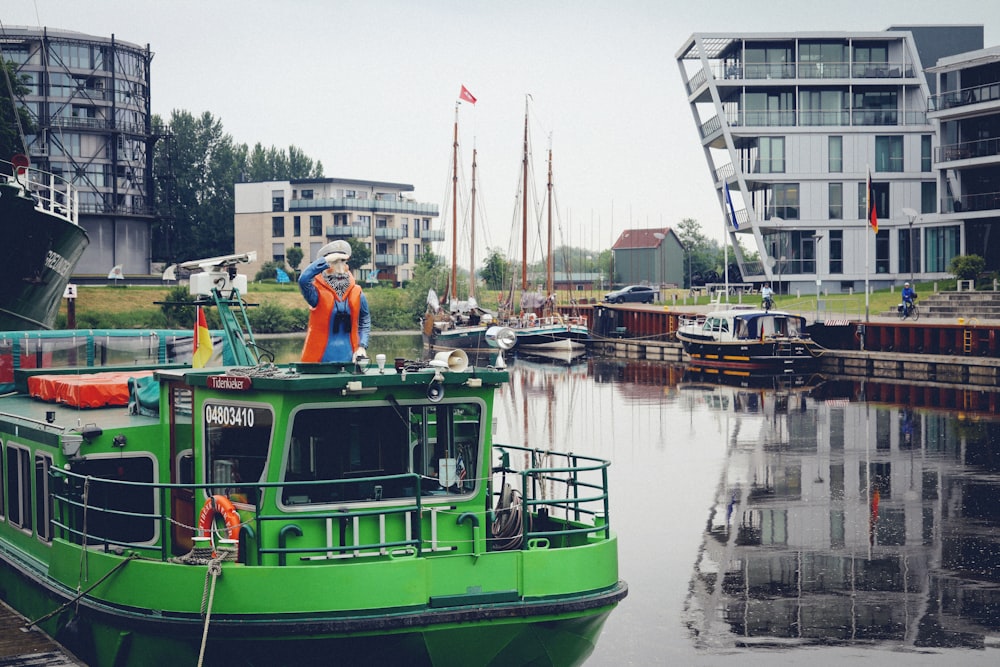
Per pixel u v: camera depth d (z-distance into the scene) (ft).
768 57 263.29
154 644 34.83
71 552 39.52
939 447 105.09
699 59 276.62
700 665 47.26
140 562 35.12
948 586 58.54
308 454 34.30
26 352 59.41
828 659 47.85
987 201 223.51
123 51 312.29
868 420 124.36
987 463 96.22
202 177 440.04
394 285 372.38
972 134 224.53
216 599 33.19
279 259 399.85
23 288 114.11
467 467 36.19
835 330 191.93
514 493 38.47
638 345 238.07
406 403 35.09
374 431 35.04
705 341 194.90
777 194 262.26
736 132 260.42
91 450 39.34
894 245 261.24
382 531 34.45
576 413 134.21
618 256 425.69
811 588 58.44
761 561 63.87
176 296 244.22
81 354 61.00
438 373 34.78
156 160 431.02
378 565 33.06
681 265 418.31
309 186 399.85
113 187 307.17
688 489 85.66
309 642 32.63
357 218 389.80
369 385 34.14
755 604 55.67
